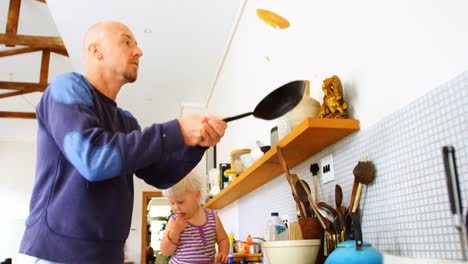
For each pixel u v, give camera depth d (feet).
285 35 7.44
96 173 2.99
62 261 3.33
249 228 9.83
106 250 3.55
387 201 4.13
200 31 13.00
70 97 3.35
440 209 3.39
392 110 4.12
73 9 11.91
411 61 3.85
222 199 11.12
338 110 4.85
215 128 3.43
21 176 25.86
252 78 10.01
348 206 4.85
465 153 3.14
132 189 4.03
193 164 4.42
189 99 18.99
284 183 7.22
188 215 7.20
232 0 11.44
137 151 3.05
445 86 3.40
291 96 4.43
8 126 24.36
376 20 4.46
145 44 13.73
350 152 4.89
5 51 14.90
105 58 4.06
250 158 7.46
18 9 13.61
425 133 3.61
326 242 4.74
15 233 24.58
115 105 4.13
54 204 3.43
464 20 3.22
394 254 3.97
